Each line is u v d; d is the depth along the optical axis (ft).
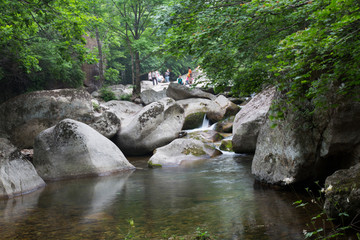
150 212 20.15
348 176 15.46
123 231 16.72
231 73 20.68
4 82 61.16
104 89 78.18
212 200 22.25
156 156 41.19
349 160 20.71
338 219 14.85
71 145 35.35
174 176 32.73
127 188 28.12
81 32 44.04
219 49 18.10
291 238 14.32
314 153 21.24
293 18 17.65
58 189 28.99
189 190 26.04
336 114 19.77
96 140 37.27
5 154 28.48
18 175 28.25
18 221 19.33
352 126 19.84
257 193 23.20
